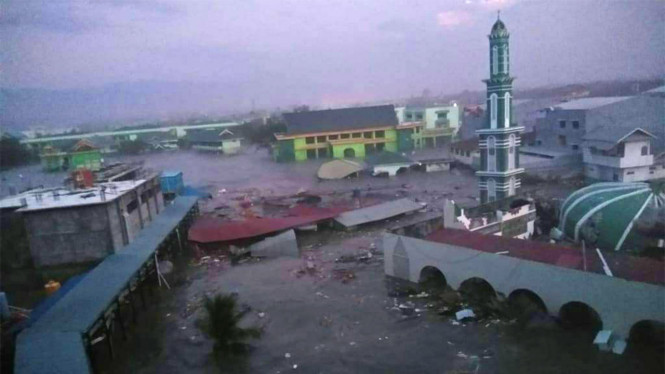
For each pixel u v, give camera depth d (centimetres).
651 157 4206
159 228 3244
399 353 1970
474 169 5988
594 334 1972
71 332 1777
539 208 3503
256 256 3341
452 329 2130
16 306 2539
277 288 2756
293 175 6575
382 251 3306
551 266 2048
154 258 2888
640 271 1892
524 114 7344
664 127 4447
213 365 1983
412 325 2198
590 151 4594
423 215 4169
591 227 2859
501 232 3003
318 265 3105
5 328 2139
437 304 2381
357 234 3766
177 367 1991
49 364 1741
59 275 2820
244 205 4831
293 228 3709
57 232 2798
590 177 4650
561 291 2028
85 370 1753
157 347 2167
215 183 6300
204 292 2770
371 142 8038
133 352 2139
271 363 1966
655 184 2827
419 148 8400
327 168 6122
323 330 2216
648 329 1911
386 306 2412
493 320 2164
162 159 9412
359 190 5188
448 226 2802
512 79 3509
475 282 2445
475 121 7988
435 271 2678
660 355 1775
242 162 8325
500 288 2255
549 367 1781
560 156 4884
